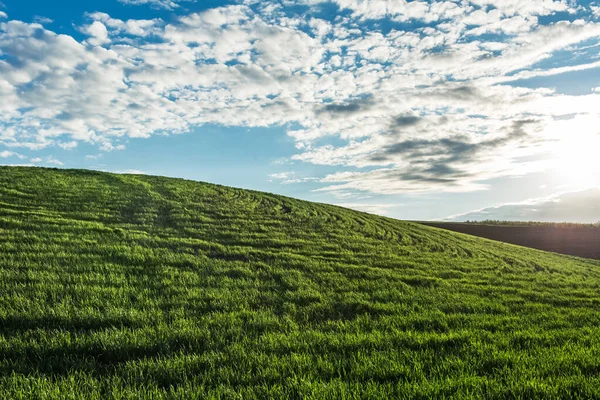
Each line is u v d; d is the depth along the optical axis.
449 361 6.57
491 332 8.97
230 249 18.27
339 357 6.68
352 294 12.56
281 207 35.44
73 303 9.19
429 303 12.20
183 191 35.41
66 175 34.97
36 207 22.41
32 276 11.08
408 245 26.02
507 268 21.88
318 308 10.80
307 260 17.52
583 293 16.53
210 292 11.34
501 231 65.38
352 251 21.36
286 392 5.21
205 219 25.42
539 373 6.10
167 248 16.95
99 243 16.34
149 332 7.65
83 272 12.17
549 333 9.04
